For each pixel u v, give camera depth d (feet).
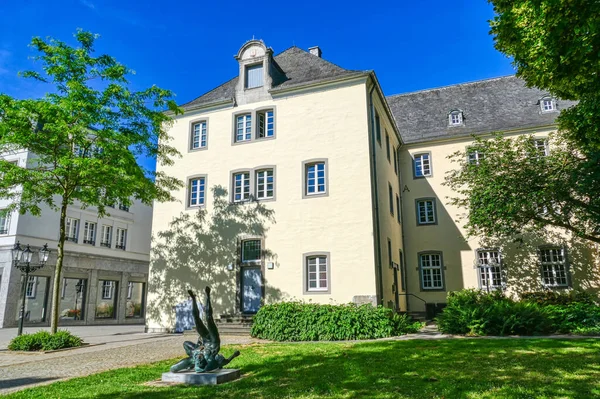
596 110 26.03
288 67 73.31
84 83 47.60
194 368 25.93
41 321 90.43
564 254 72.90
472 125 85.25
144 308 118.01
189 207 69.26
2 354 41.93
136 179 48.08
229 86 75.15
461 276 78.43
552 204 58.08
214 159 69.56
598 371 24.93
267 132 67.77
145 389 23.26
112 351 42.50
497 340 39.34
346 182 60.54
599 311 48.03
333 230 59.77
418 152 86.17
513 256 75.92
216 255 65.72
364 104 62.18
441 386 22.29
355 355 33.58
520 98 87.40
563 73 21.85
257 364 30.71
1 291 83.71
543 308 49.11
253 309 62.39
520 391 20.67
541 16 20.43
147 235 119.85
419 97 98.32
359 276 57.11
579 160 53.31
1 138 44.27
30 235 87.71
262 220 64.08
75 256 96.68
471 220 63.00
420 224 82.84
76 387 24.21
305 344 42.78
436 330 52.95
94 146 49.52
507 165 58.90
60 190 48.96
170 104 52.60
